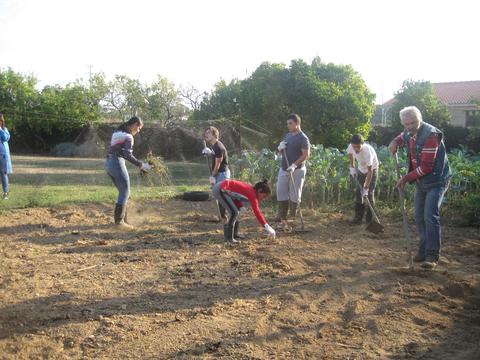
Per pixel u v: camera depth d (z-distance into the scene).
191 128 21.55
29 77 31.91
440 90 39.91
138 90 36.09
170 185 12.97
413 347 3.89
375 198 10.52
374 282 5.33
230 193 6.70
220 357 3.63
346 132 17.69
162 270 5.65
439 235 5.72
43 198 10.03
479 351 3.84
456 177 9.66
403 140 6.02
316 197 10.83
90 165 19.55
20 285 5.07
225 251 6.46
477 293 5.13
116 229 7.75
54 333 3.99
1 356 3.62
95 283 5.18
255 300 4.75
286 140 7.90
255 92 18.45
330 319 4.38
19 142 29.22
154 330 4.06
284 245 6.82
